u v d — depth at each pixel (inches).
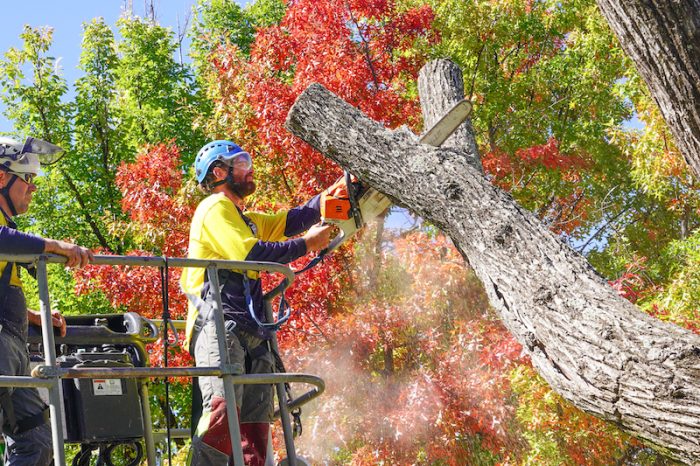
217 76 463.5
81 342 187.6
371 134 208.8
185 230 442.9
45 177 646.5
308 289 396.5
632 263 472.7
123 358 185.0
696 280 393.7
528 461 366.3
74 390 177.2
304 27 455.2
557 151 524.7
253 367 180.7
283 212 205.6
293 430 193.3
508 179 545.0
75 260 152.3
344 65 438.3
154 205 440.8
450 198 195.0
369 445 377.4
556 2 593.6
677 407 145.6
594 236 604.4
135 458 187.5
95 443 180.2
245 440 178.2
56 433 141.9
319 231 195.9
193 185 443.8
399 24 475.8
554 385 167.5
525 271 177.0
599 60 573.0
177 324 205.9
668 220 635.5
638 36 164.2
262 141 426.9
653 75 165.6
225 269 178.4
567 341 163.8
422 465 386.6
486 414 366.3
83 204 649.6
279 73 511.5
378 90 444.8
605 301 164.2
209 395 171.9
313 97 215.8
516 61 579.8
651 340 153.4
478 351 372.5
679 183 514.0
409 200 201.6
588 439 368.8
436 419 361.7
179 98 692.7
